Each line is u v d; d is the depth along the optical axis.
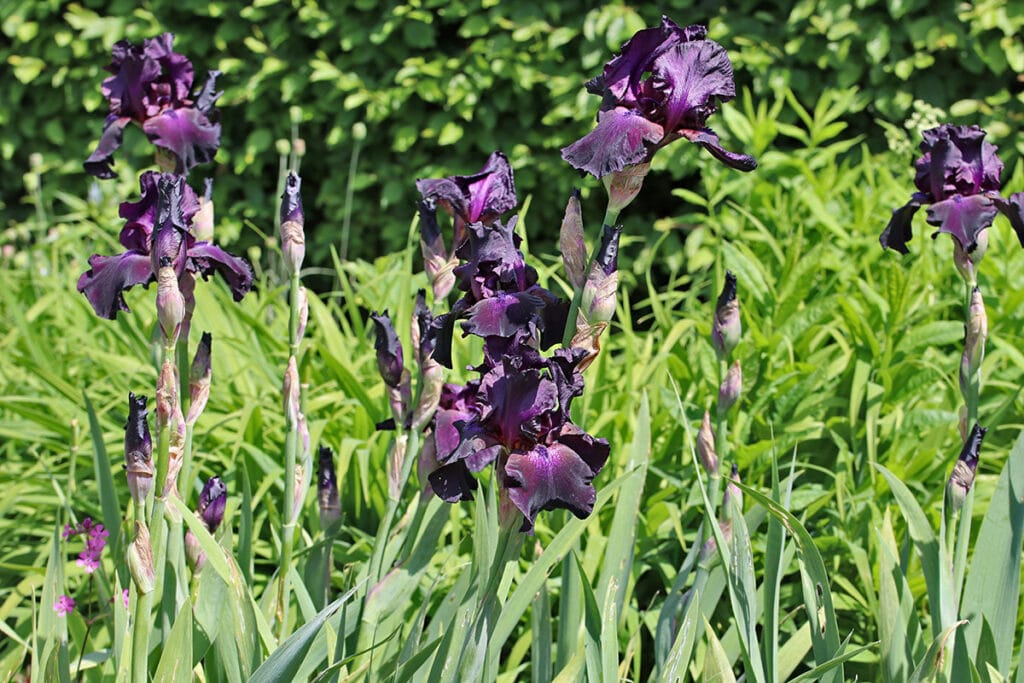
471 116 6.58
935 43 5.69
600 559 2.86
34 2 7.09
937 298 4.41
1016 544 2.21
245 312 4.37
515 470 1.70
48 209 7.37
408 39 6.58
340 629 2.05
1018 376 3.87
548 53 6.30
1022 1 5.59
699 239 5.21
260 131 6.97
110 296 2.11
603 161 1.91
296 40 6.95
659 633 2.53
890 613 2.18
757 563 3.14
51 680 1.94
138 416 1.82
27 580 2.81
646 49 1.96
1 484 3.54
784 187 5.18
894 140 5.07
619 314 4.04
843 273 4.32
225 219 7.00
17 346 4.41
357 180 6.91
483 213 2.24
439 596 2.94
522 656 2.68
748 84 6.43
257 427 3.51
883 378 3.62
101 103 7.07
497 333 1.83
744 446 3.28
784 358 3.93
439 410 2.29
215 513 2.40
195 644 2.25
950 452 3.33
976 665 2.11
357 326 4.23
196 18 7.22
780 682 2.38
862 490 3.34
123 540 2.44
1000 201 2.26
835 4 5.90
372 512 3.40
